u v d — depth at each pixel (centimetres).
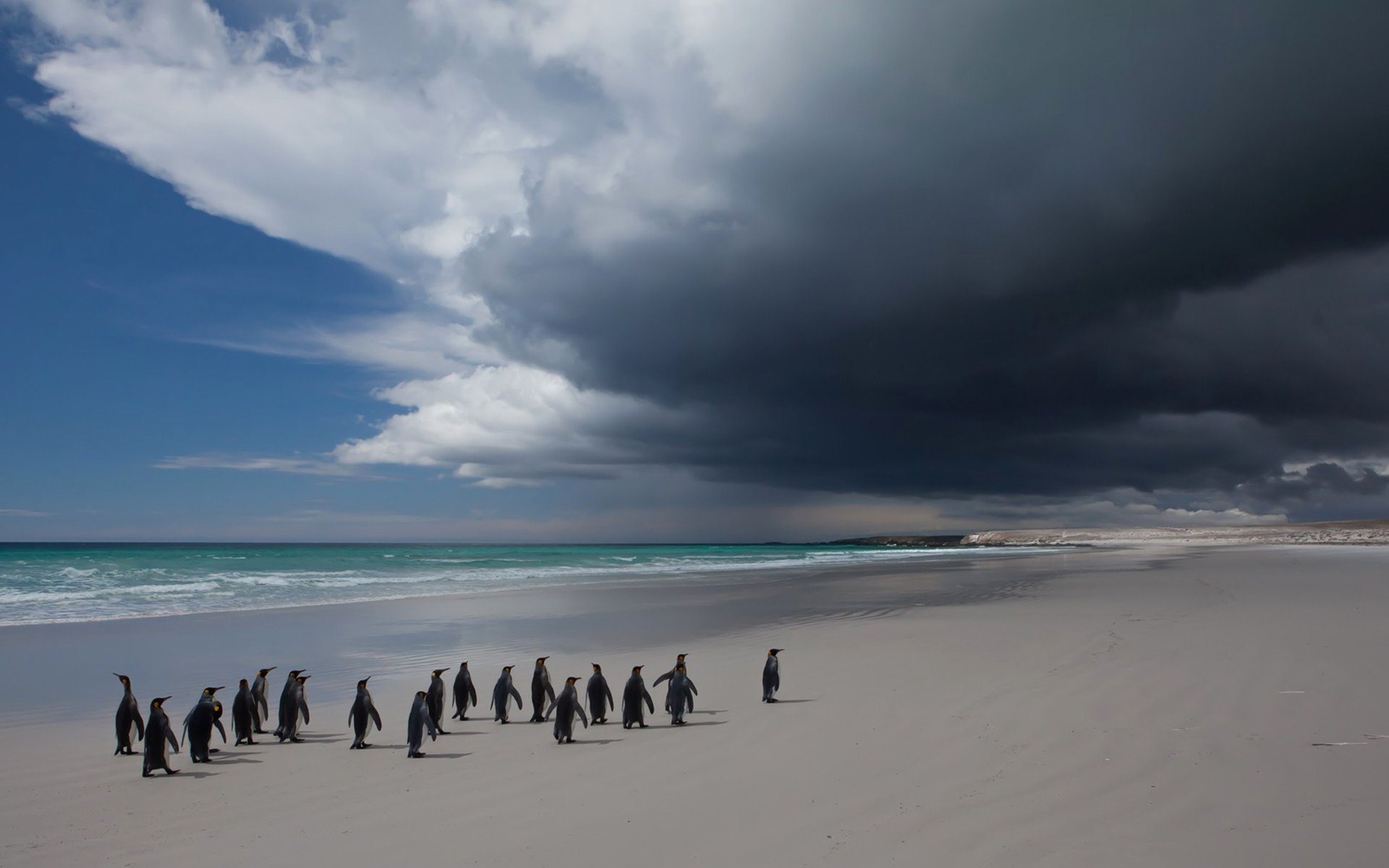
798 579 3884
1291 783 629
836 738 835
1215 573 3145
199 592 3091
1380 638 1295
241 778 798
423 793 729
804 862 526
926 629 1702
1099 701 920
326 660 1543
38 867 578
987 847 535
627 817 634
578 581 3872
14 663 1517
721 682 1225
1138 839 535
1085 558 5838
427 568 5172
